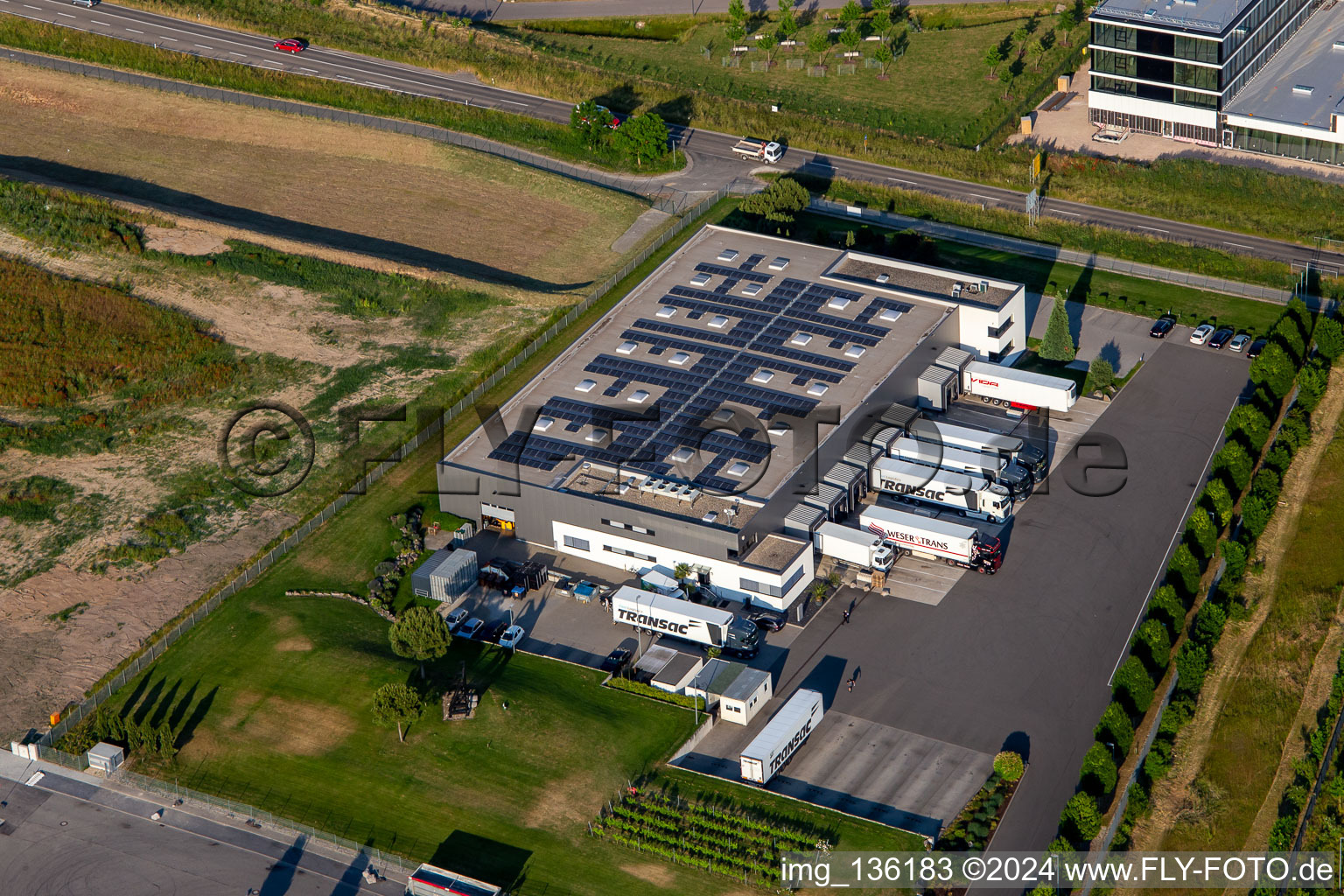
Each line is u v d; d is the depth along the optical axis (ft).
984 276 542.16
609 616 415.44
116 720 375.66
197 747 376.89
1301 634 392.06
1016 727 367.86
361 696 387.75
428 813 355.15
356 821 354.54
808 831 341.62
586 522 429.38
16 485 480.23
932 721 371.97
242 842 351.67
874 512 428.15
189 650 407.44
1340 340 490.49
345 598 424.87
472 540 447.42
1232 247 561.84
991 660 389.19
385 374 524.11
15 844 352.90
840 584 419.54
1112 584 411.34
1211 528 411.34
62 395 520.42
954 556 418.10
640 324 497.87
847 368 467.93
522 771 364.17
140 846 351.67
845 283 508.94
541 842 345.92
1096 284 548.72
